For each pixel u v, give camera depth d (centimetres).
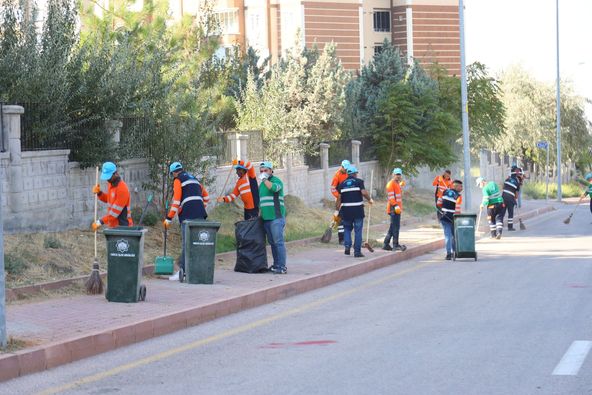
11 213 1662
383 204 3669
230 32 6481
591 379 878
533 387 845
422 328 1202
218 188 2494
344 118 3772
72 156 1892
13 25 1898
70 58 2012
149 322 1191
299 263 1972
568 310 1336
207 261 1588
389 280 1819
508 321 1243
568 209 4969
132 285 1355
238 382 902
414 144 3975
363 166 3878
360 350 1054
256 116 3100
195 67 2892
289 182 3059
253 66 4244
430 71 4647
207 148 2197
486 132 4703
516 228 3406
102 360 1044
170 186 2112
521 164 7206
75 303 1340
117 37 2530
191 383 906
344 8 6544
